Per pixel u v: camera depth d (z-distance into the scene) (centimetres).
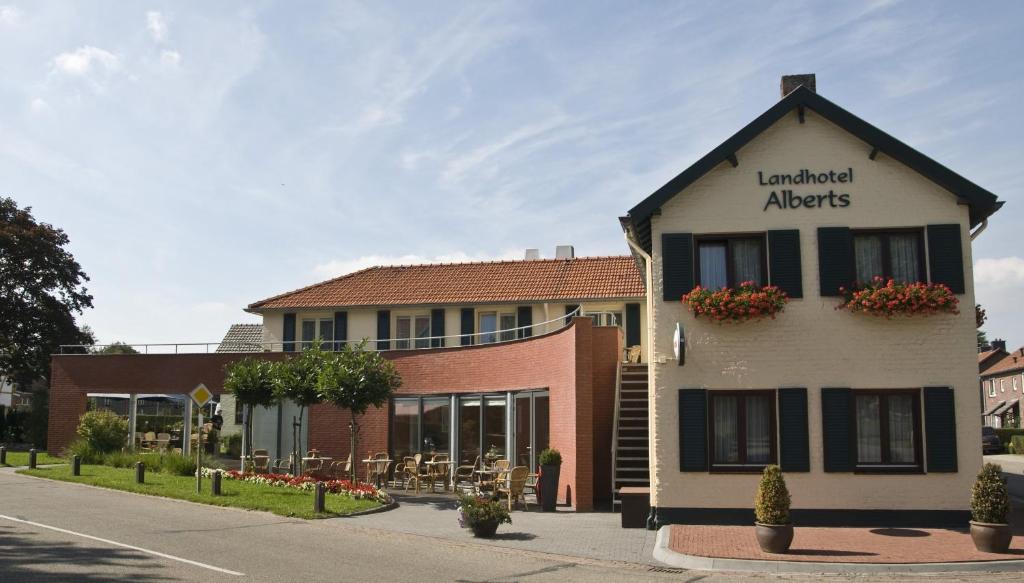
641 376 2181
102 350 3331
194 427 3516
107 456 2742
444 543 1412
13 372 4659
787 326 1584
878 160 1603
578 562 1257
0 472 2495
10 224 4625
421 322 3102
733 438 1602
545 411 2125
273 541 1367
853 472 1538
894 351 1559
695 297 1584
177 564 1134
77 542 1294
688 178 1609
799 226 1605
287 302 3238
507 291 3028
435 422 2509
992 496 1288
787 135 1627
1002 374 6794
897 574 1173
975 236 1583
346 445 2684
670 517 1576
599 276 3039
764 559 1234
